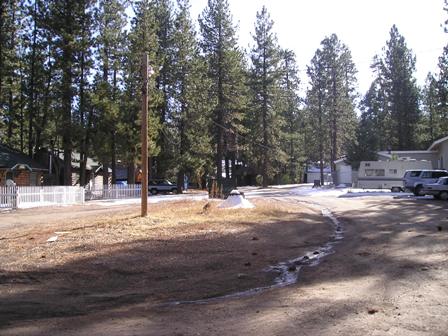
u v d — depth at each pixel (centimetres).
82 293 798
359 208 2366
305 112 7938
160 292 803
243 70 6097
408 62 6806
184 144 5012
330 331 570
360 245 1258
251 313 663
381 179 4525
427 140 7069
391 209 2266
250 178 8306
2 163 3656
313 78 6812
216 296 778
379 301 704
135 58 4056
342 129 6675
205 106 5050
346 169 5922
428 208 2286
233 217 1770
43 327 620
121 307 718
